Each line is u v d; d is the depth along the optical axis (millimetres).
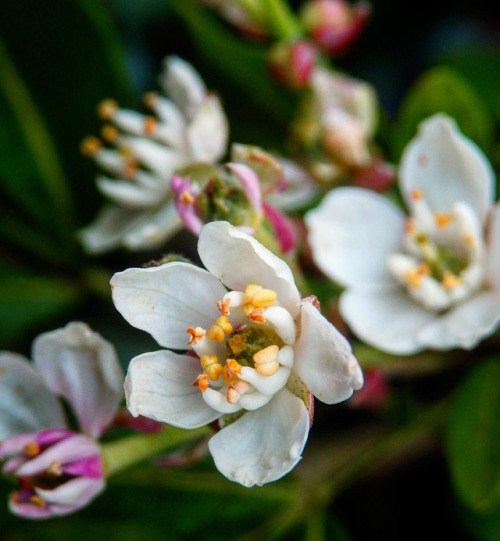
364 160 234
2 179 254
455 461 215
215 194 193
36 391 204
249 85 260
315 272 224
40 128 254
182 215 194
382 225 220
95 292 255
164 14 268
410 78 271
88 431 199
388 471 234
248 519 225
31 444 194
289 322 183
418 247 216
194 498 225
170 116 234
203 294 186
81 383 199
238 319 188
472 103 235
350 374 177
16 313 250
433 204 218
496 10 270
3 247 255
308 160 237
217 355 188
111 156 237
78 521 222
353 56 272
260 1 244
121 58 248
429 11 270
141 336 247
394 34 271
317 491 228
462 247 216
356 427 234
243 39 265
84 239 238
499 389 219
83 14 246
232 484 226
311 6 251
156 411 184
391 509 233
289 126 260
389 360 215
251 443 184
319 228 218
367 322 213
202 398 186
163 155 233
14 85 252
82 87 251
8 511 221
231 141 261
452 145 215
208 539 223
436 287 211
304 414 180
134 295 184
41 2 246
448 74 234
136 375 184
